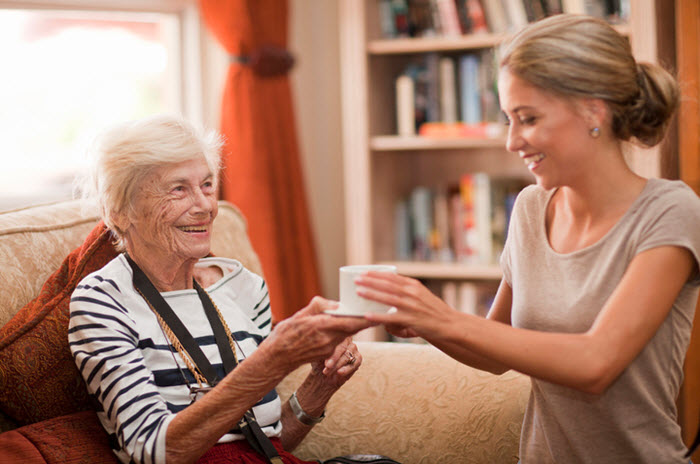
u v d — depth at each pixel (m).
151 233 1.27
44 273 1.38
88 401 1.28
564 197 1.19
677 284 1.01
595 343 0.97
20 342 1.21
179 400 1.23
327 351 1.07
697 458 1.84
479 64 2.61
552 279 1.16
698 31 2.12
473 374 1.51
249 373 1.09
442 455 1.48
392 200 2.87
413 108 2.70
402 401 1.52
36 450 1.13
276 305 2.78
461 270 2.64
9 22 2.65
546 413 1.21
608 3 2.43
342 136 3.15
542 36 1.03
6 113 2.68
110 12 2.78
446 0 2.61
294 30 3.07
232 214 1.81
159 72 2.96
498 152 2.96
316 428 1.55
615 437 1.13
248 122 2.72
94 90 2.83
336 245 3.20
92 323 1.18
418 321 0.98
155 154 1.24
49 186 2.76
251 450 1.28
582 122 1.04
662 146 2.21
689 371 2.22
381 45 2.61
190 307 1.32
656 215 1.04
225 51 2.77
